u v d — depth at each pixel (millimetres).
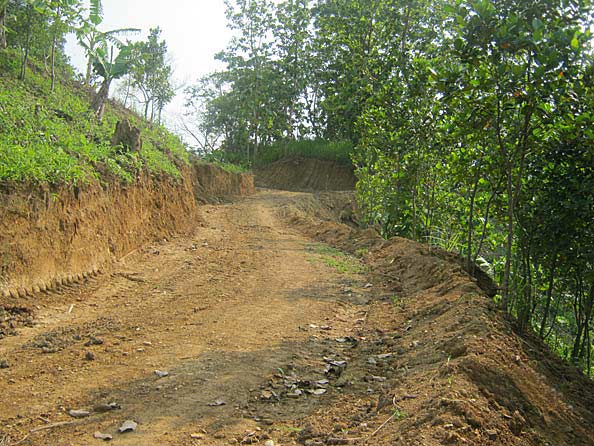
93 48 20672
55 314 8055
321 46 43344
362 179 22562
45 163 9875
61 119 16156
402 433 4199
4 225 8094
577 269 8766
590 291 8984
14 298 8000
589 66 7137
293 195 39812
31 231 8656
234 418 4910
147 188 15672
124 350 6621
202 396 5336
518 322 8430
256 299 9711
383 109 16984
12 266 8117
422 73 14617
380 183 19781
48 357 6258
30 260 8508
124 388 5461
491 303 8125
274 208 31016
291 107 58438
